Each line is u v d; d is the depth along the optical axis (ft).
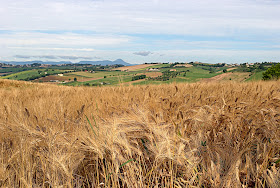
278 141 6.53
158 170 5.49
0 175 5.23
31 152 6.36
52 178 5.17
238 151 6.30
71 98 14.28
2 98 15.99
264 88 13.92
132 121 7.52
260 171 5.38
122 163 5.71
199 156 6.35
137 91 15.16
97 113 9.77
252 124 7.67
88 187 5.51
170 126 7.75
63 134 6.85
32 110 10.18
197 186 5.10
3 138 7.38
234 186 4.86
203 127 7.86
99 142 5.99
